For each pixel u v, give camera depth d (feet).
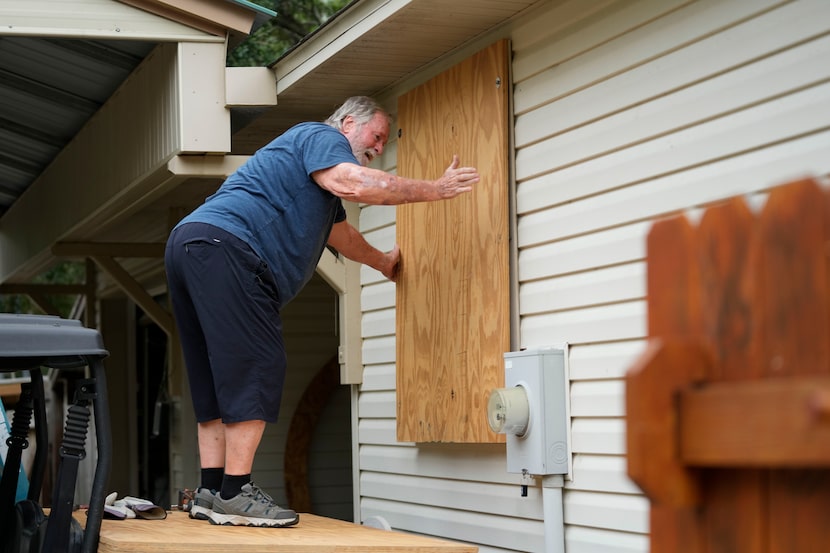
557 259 11.87
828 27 8.58
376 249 14.60
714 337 4.45
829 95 8.55
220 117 15.28
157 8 14.87
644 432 4.42
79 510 13.58
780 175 9.00
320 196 12.14
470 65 13.41
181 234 11.73
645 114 10.59
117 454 37.19
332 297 25.50
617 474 10.86
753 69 9.30
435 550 10.08
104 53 17.43
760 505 4.27
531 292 12.34
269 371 11.66
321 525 11.85
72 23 14.48
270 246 11.82
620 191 10.94
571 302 11.62
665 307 4.66
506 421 11.58
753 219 4.33
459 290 13.43
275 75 15.70
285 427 24.85
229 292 11.49
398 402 14.82
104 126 20.20
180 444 30.76
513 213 12.62
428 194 12.05
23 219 29.99
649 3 10.53
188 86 15.15
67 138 23.80
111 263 26.84
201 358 12.49
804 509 4.13
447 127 13.91
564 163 11.78
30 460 32.19
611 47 11.07
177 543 9.66
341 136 12.30
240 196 11.86
